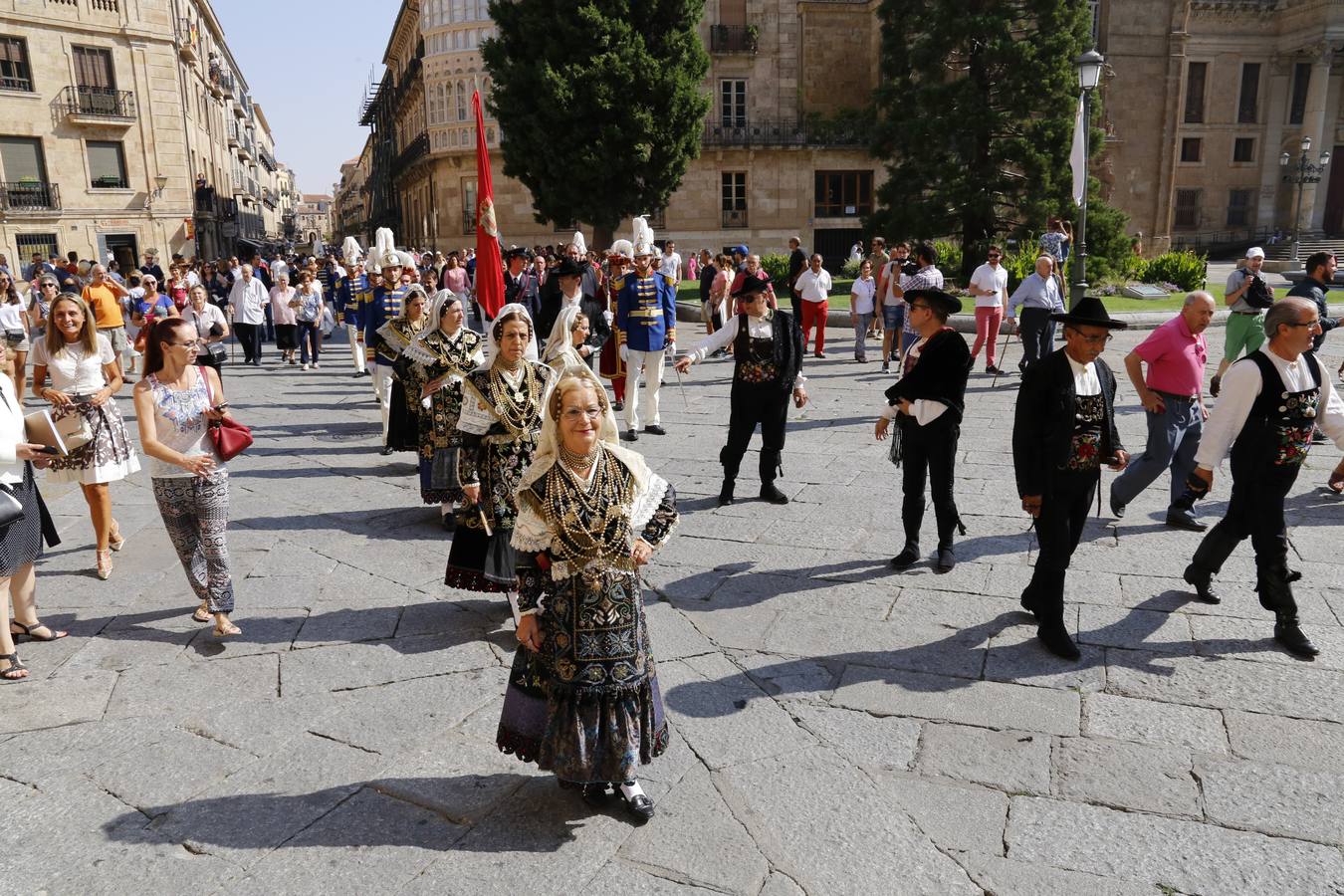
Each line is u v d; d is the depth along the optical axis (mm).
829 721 4062
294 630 5043
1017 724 4000
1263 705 4094
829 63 41156
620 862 3170
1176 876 3068
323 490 7973
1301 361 4594
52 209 31812
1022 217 27562
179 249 35094
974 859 3166
